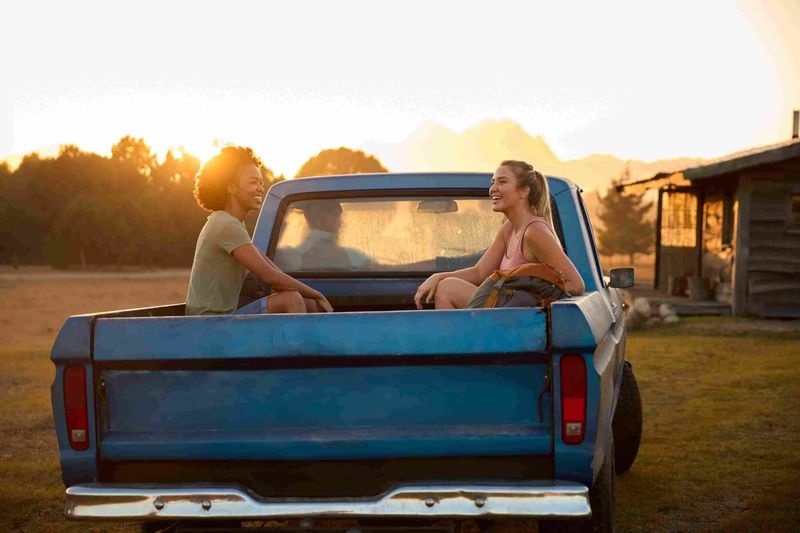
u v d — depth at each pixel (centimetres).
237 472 305
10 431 809
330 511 285
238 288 417
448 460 298
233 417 304
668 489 551
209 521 331
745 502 520
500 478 296
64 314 3681
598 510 330
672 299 2075
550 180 453
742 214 1836
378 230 494
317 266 496
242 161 425
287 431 301
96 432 304
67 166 13638
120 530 496
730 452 651
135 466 308
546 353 288
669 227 2462
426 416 297
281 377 302
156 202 12694
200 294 404
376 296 492
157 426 307
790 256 1819
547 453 291
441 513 281
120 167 13812
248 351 297
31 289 6050
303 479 304
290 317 296
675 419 788
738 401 879
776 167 1820
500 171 403
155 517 290
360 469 301
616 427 570
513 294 361
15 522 511
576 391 287
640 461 627
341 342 293
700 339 1519
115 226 11962
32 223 13600
